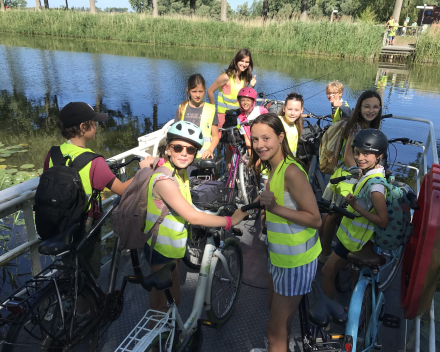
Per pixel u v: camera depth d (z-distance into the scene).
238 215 2.01
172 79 13.03
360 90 11.66
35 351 2.01
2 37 25.91
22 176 5.59
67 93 10.85
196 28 24.55
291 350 2.35
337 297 2.89
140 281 2.30
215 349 2.34
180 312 2.62
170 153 1.93
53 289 1.93
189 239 2.77
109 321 2.31
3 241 3.90
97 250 2.24
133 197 2.04
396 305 2.79
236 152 3.88
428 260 1.93
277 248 1.87
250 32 23.53
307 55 21.34
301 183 1.74
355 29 20.67
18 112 9.09
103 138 7.52
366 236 2.28
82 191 2.05
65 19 27.84
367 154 2.29
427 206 2.03
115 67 15.26
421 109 9.57
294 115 3.68
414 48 19.86
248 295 2.87
